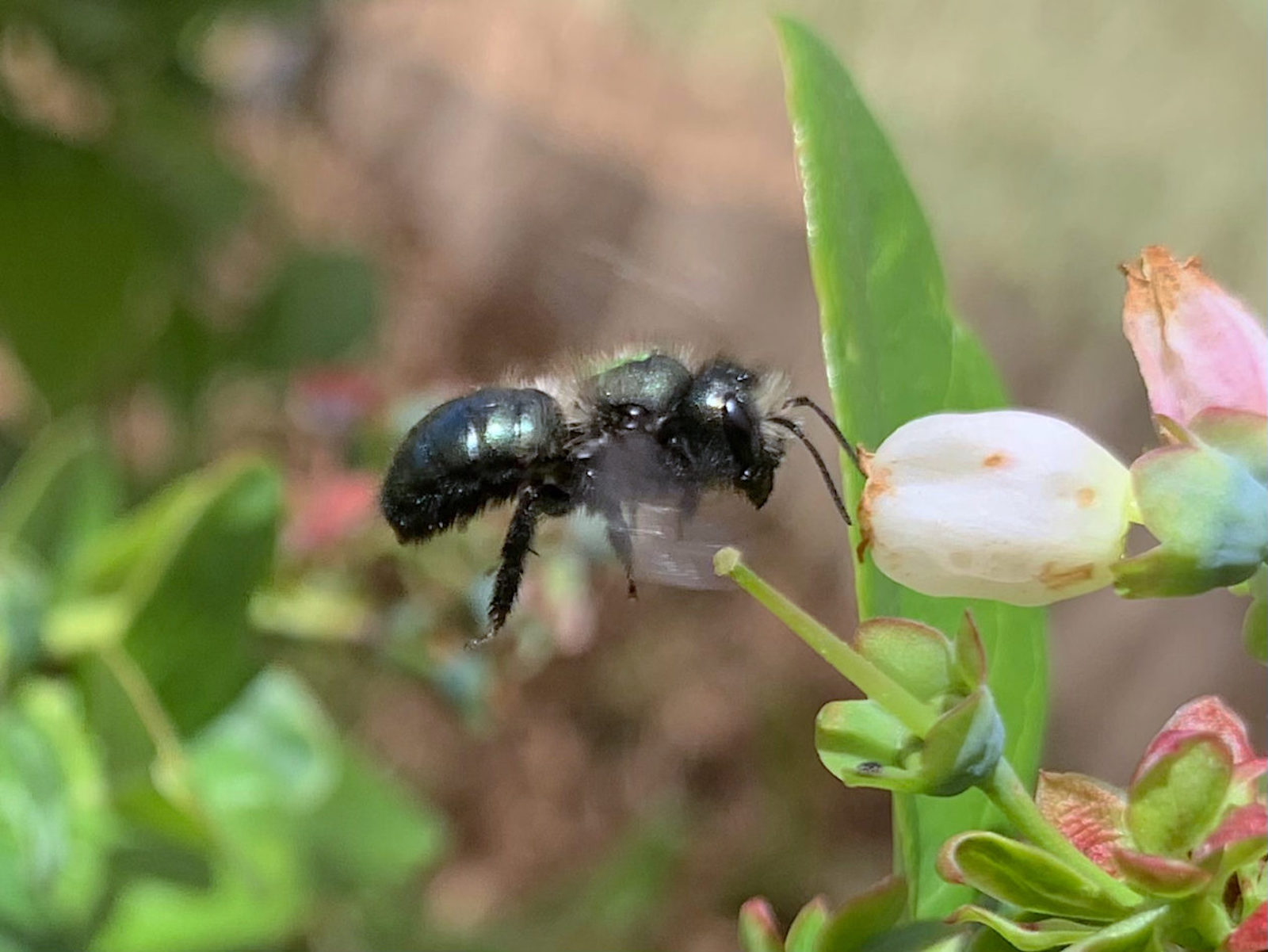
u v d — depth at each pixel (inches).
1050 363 7.3
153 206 5.0
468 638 4.0
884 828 8.7
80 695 3.2
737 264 8.1
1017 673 2.2
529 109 9.5
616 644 8.5
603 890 7.6
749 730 8.6
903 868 1.9
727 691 8.7
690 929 8.0
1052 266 7.3
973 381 2.2
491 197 9.5
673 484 2.8
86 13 4.8
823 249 2.0
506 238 9.3
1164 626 7.0
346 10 7.8
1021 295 7.4
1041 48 7.4
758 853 8.3
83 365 4.9
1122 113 7.0
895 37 8.0
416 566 4.0
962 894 2.0
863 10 8.2
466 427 3.0
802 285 7.8
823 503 8.1
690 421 2.8
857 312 2.0
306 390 4.6
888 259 2.1
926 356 2.1
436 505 3.0
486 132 9.8
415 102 10.3
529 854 8.0
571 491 3.0
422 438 3.1
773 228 8.0
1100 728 7.2
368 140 10.6
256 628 3.7
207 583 3.2
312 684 5.9
